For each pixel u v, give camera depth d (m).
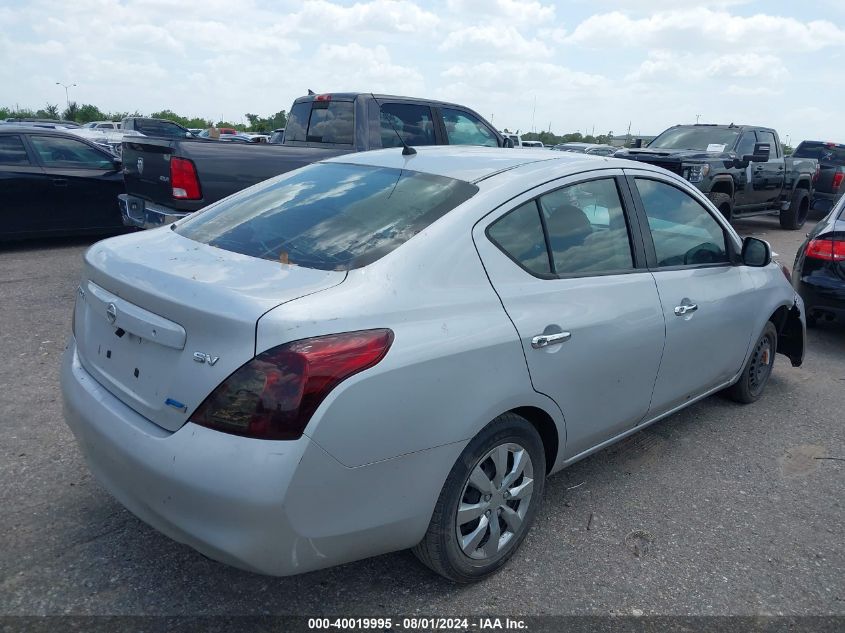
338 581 2.88
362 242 2.72
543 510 3.52
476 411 2.63
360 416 2.30
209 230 3.14
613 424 3.48
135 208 7.27
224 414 2.21
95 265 2.86
